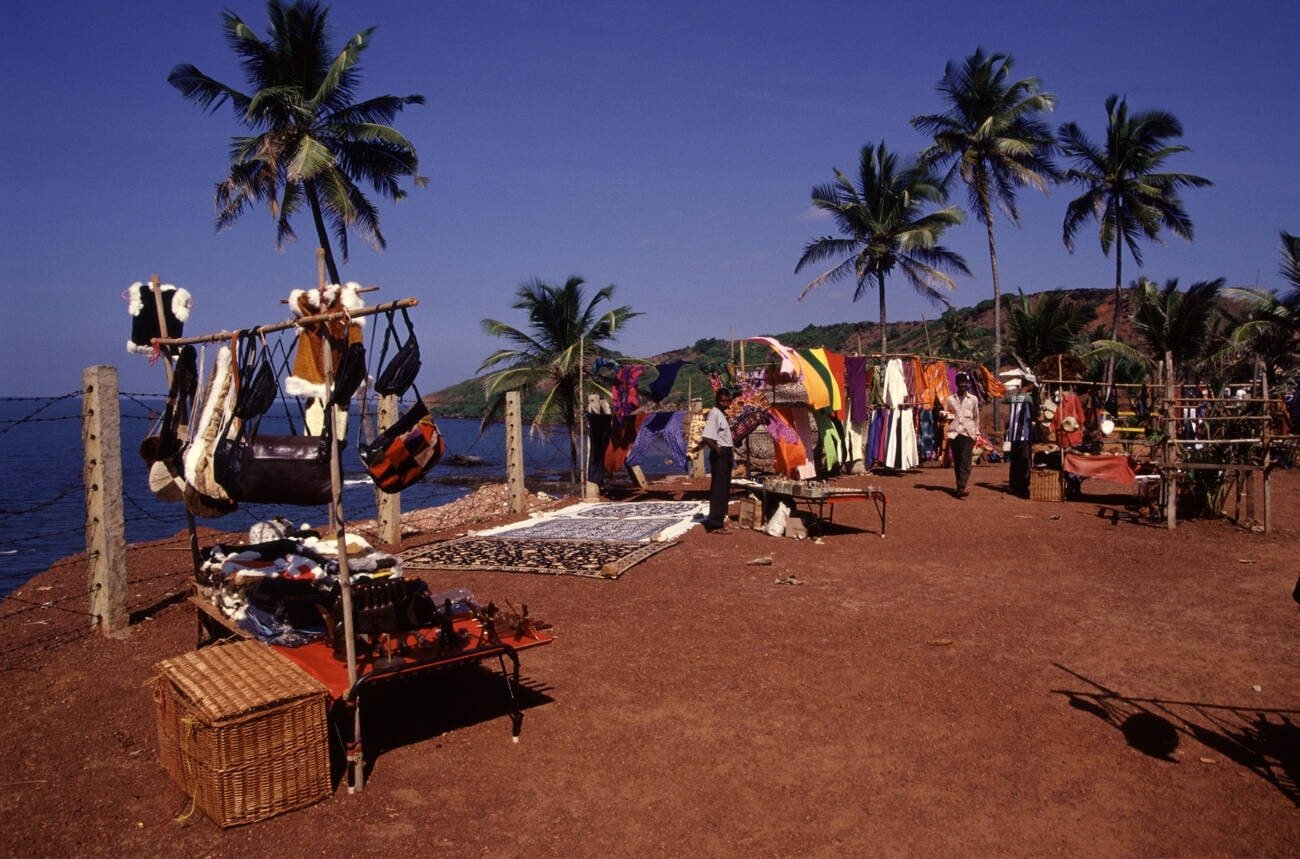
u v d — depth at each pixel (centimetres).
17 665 687
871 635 732
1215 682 625
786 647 702
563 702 599
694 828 438
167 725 489
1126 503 1453
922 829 435
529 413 2788
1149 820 441
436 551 1081
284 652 538
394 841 430
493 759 516
